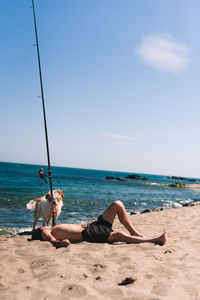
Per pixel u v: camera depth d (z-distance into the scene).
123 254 3.46
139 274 2.69
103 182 38.00
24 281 2.59
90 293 2.27
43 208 5.82
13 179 29.52
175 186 43.41
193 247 4.06
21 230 6.84
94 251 3.61
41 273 2.78
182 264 3.06
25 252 3.56
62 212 10.15
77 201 13.62
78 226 4.30
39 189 19.25
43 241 4.15
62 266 2.90
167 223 7.04
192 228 6.07
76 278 2.62
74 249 3.66
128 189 27.16
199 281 2.56
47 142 5.52
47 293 2.24
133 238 4.11
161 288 2.37
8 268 2.85
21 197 13.68
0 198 12.62
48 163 5.42
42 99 5.70
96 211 10.96
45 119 5.64
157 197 20.30
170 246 3.95
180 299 2.18
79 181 35.50
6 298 2.13
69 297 2.21
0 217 8.38
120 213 4.24
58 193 6.00
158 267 2.94
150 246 3.85
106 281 2.54
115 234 4.16
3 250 3.61
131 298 2.18
